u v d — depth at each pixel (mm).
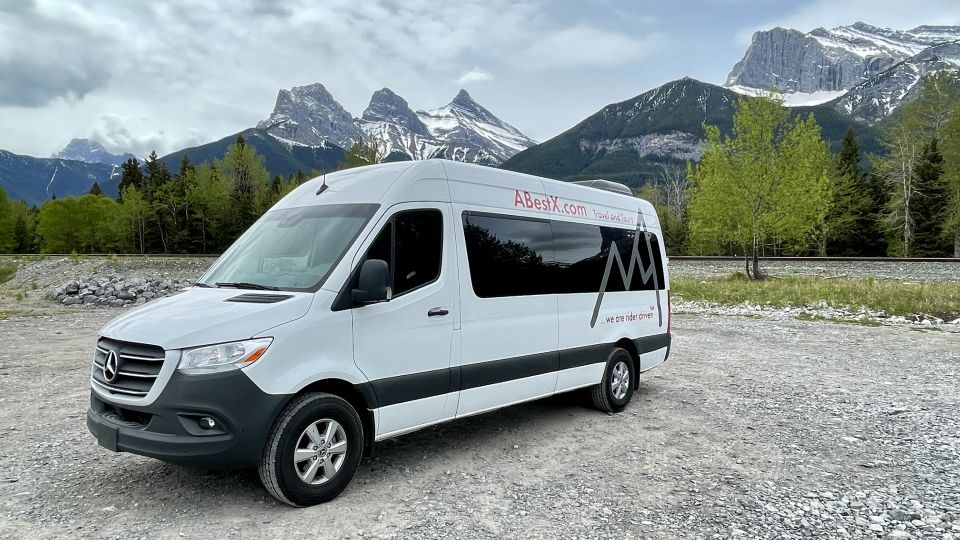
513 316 6086
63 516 4320
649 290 8344
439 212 5504
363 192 5395
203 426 4090
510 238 6176
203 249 79250
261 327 4254
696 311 19656
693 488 5004
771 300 20469
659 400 8188
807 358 11422
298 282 4801
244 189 85562
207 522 4238
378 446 6086
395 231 5121
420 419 5250
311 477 4500
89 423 4586
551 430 6727
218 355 4094
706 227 34500
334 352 4570
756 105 31031
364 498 4715
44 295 24125
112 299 21969
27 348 12000
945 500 4762
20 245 93438
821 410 7641
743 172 30859
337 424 4633
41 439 6188
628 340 7879
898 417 7305
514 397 6137
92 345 12398
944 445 6191
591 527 4250
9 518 4273
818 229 51656
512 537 4074
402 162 5633
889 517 4438
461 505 4613
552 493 4879
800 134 31188
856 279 26422
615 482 5141
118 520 4262
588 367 7086
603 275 7414
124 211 76000
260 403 4172
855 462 5672
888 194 53375
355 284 4758
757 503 4695
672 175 89188
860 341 13469
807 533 4176
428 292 5250
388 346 4930
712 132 32344
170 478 5090
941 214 48375
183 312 4488
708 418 7262
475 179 5965
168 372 4055
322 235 5141
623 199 8227
